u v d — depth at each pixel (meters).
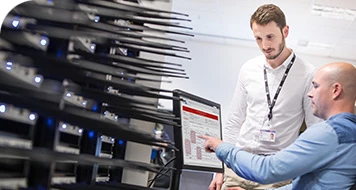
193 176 2.64
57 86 0.60
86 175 0.87
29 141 0.58
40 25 0.62
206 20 7.01
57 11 0.63
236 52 8.46
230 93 8.33
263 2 5.71
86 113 0.61
